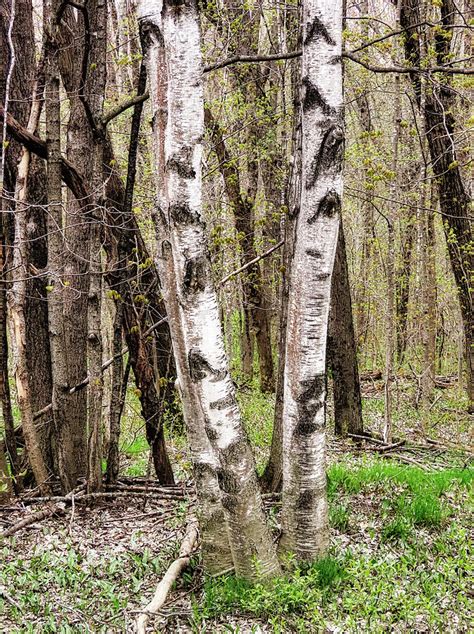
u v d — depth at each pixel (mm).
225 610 4699
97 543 6285
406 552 5559
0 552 6023
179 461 9242
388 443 10906
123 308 7895
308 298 4699
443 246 17016
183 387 4953
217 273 12117
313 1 4508
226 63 6852
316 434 4898
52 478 8305
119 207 8562
